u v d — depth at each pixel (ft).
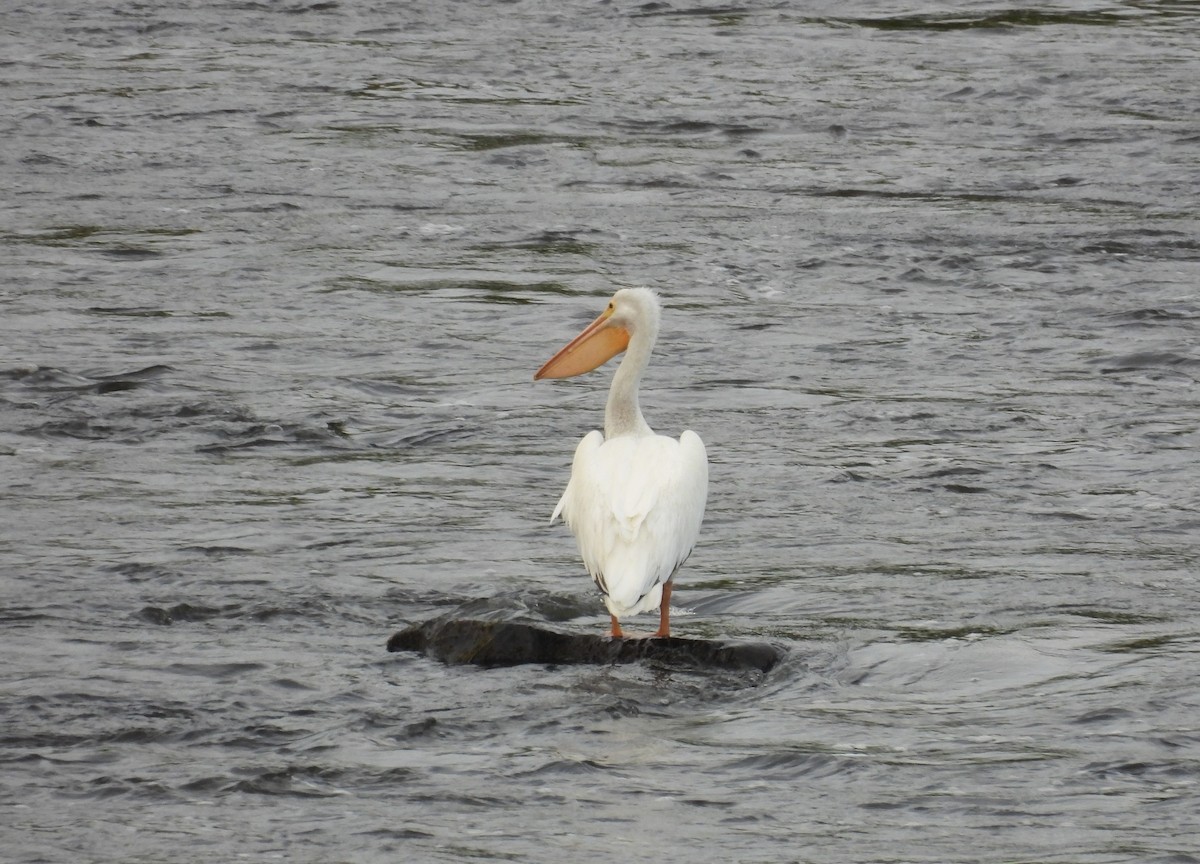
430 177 93.40
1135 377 60.70
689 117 108.88
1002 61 126.31
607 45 131.64
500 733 29.89
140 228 81.46
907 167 97.04
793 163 97.91
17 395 55.72
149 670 32.86
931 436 53.06
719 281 74.54
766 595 37.91
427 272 75.05
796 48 130.93
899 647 34.09
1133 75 121.08
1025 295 72.59
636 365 38.78
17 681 32.14
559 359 39.45
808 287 73.82
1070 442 52.44
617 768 28.32
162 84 115.65
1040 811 26.55
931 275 75.77
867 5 148.77
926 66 124.67
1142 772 28.02
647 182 93.04
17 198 86.63
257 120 106.11
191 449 50.67
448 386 58.85
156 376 58.44
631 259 78.02
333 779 27.86
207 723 30.25
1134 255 79.20
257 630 35.47
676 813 26.61
